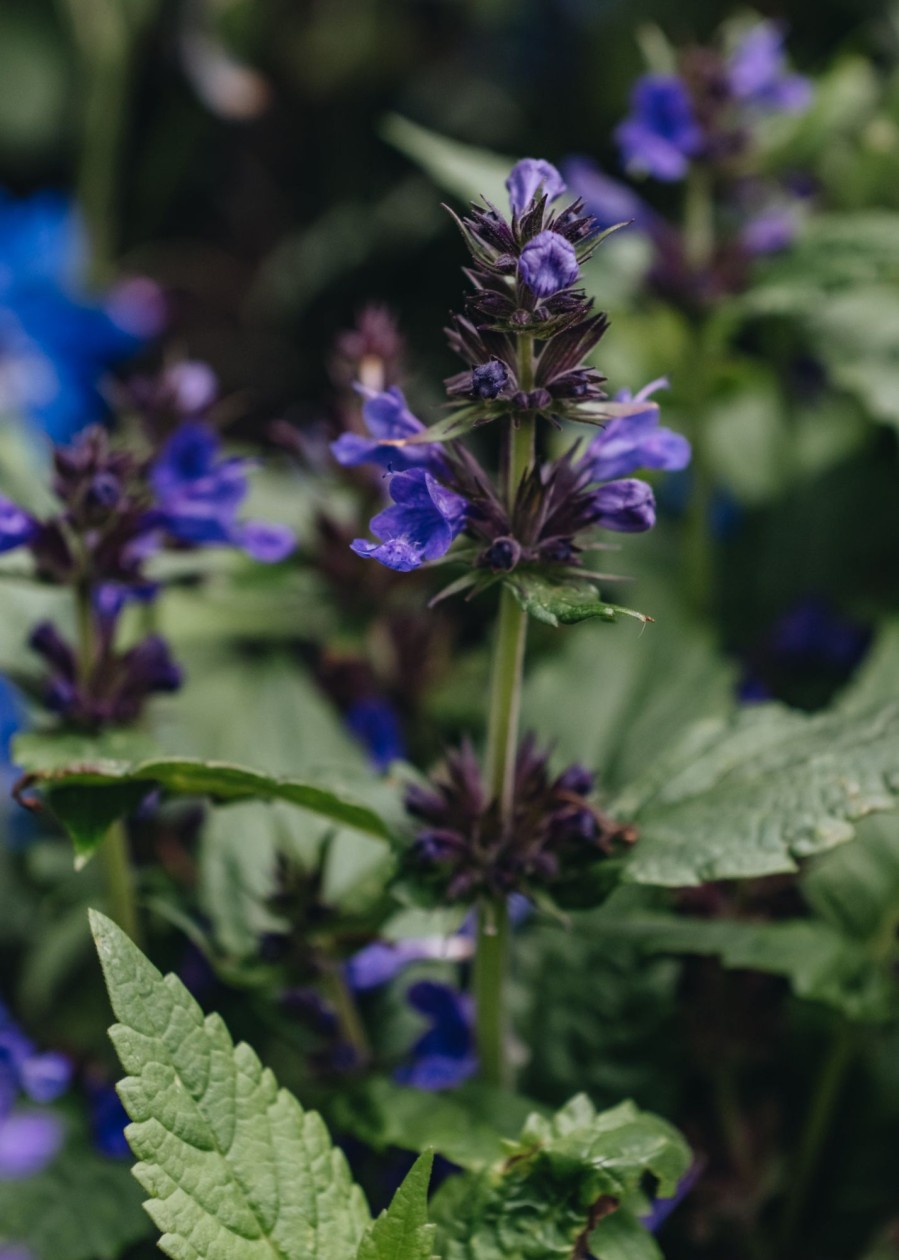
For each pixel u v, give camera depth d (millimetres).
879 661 638
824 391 828
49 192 1058
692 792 529
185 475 578
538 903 522
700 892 594
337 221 1137
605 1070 605
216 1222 465
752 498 802
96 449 567
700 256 724
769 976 607
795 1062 647
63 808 534
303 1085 585
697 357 726
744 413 830
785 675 731
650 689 668
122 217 1169
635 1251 490
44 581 565
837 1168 634
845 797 510
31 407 856
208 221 1212
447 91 1178
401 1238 464
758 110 732
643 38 742
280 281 1131
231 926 583
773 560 784
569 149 1133
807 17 1054
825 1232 625
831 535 784
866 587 765
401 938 557
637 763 653
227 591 660
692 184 729
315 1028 582
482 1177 494
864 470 796
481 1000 550
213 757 710
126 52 1076
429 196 1111
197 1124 467
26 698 583
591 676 672
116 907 587
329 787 527
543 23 1179
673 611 739
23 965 696
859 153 804
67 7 1133
